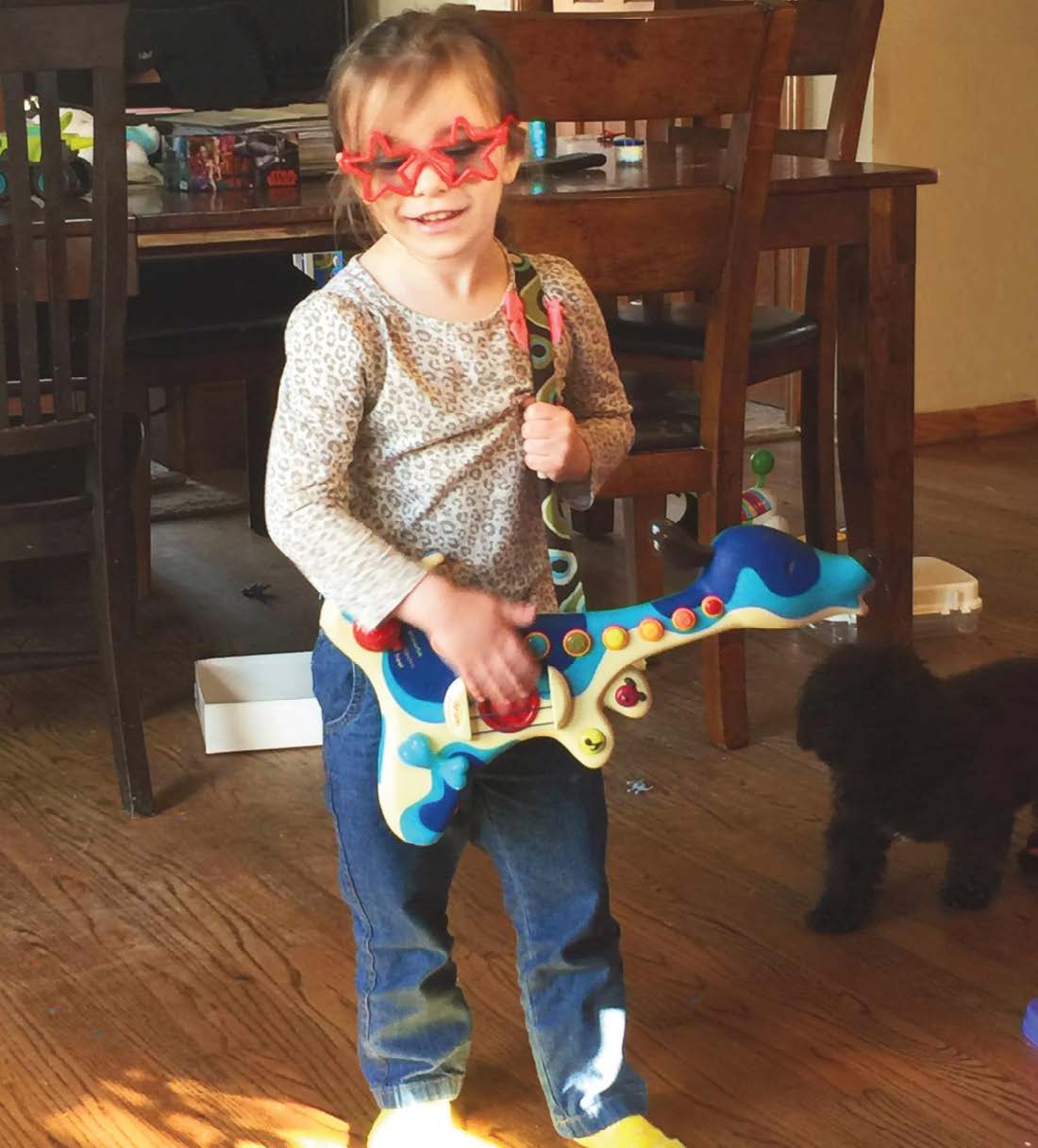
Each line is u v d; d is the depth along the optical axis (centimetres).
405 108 120
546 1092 144
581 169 251
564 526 132
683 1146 142
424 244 122
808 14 290
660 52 201
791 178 228
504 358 127
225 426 402
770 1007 168
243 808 218
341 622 127
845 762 176
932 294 424
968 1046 161
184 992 173
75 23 184
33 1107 153
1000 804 183
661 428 227
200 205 216
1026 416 441
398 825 127
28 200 190
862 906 184
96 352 200
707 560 132
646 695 130
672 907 190
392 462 126
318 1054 162
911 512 255
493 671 123
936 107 413
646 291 215
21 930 186
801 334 267
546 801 136
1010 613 292
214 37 459
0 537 204
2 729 246
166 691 260
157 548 341
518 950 142
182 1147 148
